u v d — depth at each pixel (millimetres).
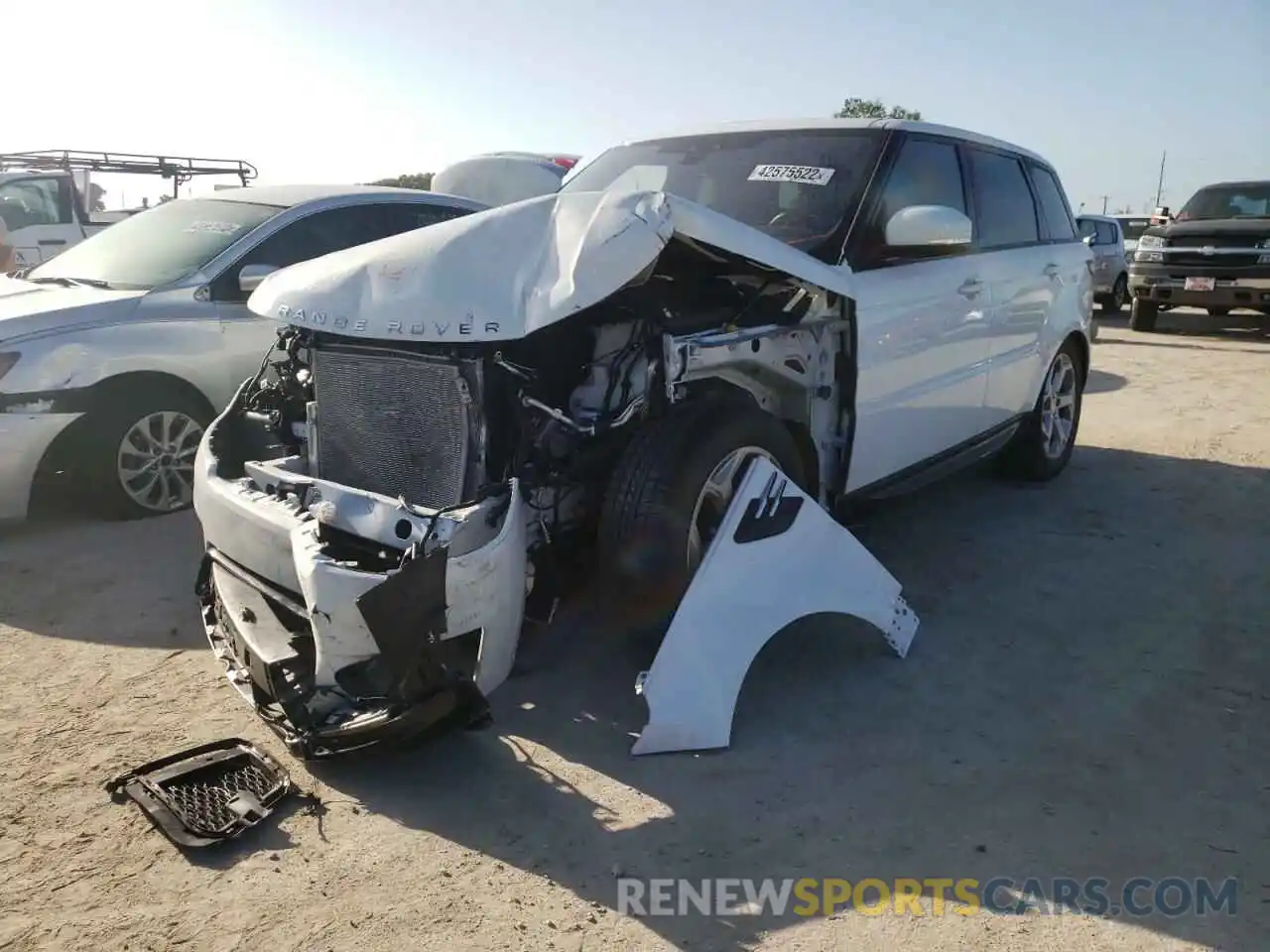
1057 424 6605
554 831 2949
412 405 3467
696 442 3426
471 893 2691
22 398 5199
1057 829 2961
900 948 2496
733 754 3340
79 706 3670
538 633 4000
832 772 3240
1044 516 5918
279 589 3371
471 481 3375
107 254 6480
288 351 3928
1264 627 4375
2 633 4277
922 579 4898
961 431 5367
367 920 2590
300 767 3281
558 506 3492
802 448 4195
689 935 2539
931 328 4777
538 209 3477
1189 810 3053
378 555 3211
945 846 2883
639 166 5180
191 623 4383
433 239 3512
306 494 3451
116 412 5578
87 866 2805
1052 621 4426
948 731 3500
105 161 14391
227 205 6617
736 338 3684
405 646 2879
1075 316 6473
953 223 4227
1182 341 14172
